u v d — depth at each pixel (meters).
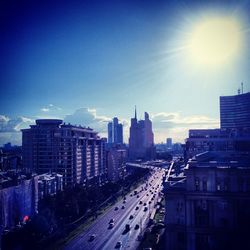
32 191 165.25
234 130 185.00
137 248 112.50
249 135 169.88
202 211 88.50
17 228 139.25
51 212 146.88
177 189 91.06
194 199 89.12
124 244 118.75
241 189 86.12
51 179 198.00
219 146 159.88
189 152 161.62
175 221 90.81
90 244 120.19
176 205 91.19
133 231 137.62
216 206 87.50
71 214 155.75
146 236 124.44
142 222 153.62
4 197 142.00
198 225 88.31
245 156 98.69
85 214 169.12
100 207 193.00
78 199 167.88
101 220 161.12
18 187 153.12
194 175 89.56
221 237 86.38
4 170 180.75
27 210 158.88
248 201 85.38
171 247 90.62
